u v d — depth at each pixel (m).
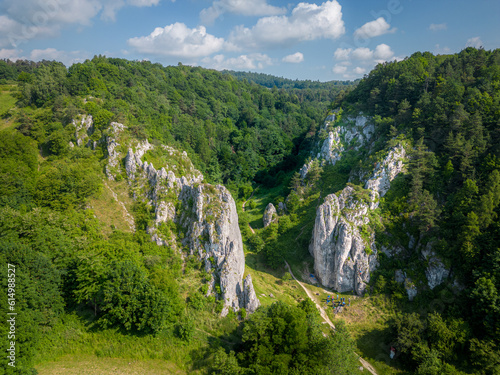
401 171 93.50
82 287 58.84
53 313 56.38
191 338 60.19
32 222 64.62
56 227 69.69
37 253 58.34
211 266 72.44
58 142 95.50
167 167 96.31
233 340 62.91
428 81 110.94
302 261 95.12
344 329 62.78
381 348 68.00
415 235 82.81
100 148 97.31
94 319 59.38
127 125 103.38
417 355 60.00
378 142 108.50
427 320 66.12
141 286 59.12
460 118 88.12
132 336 58.16
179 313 63.25
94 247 66.88
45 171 88.50
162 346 58.19
